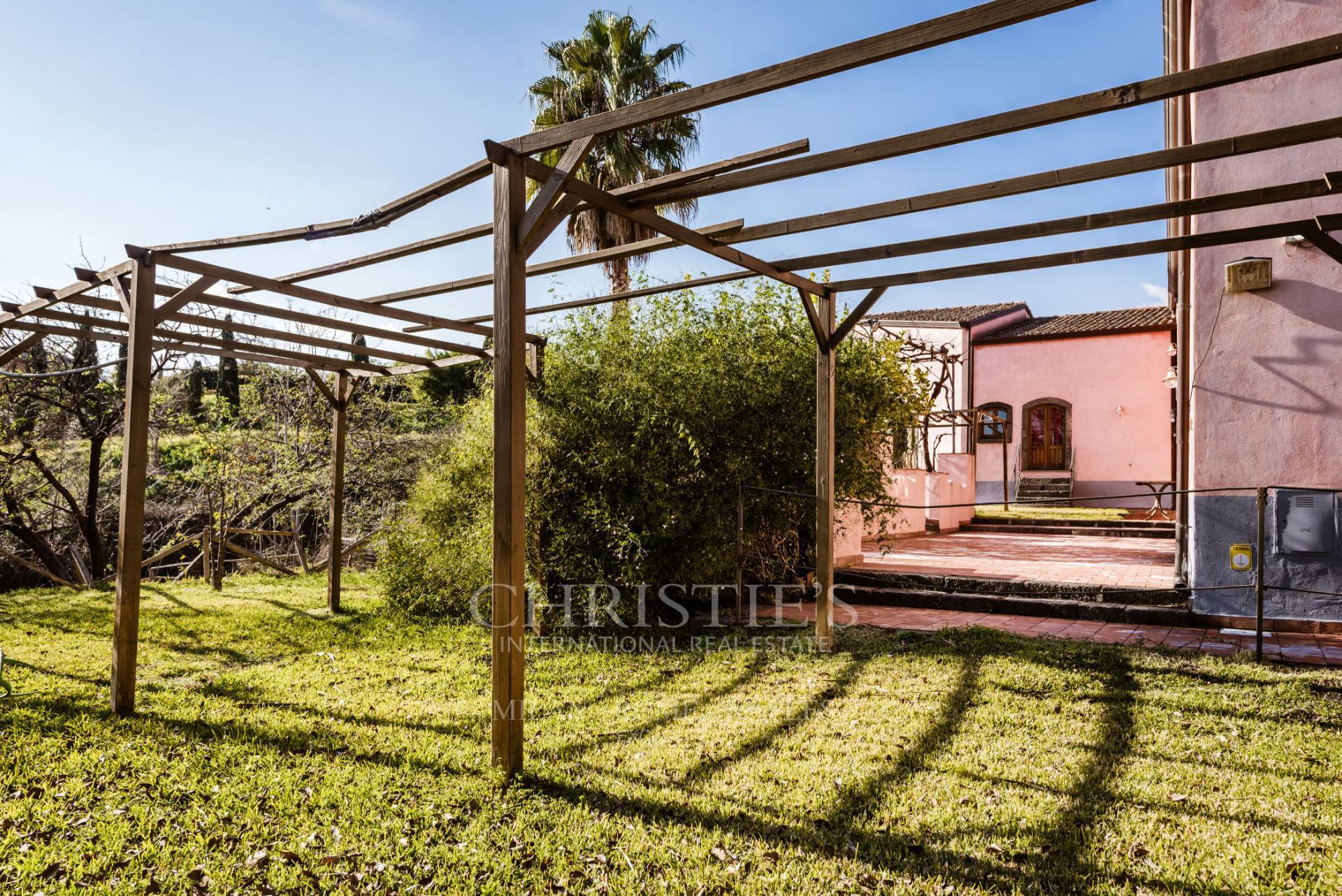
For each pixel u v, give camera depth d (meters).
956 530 13.95
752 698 4.61
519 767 3.33
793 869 2.58
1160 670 5.00
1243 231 3.91
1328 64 5.87
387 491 13.25
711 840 2.79
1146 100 2.68
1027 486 17.61
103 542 12.36
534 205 3.23
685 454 6.68
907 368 8.67
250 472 12.55
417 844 2.72
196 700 4.49
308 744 3.74
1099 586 6.99
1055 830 2.86
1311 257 5.96
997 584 7.45
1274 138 2.97
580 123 3.18
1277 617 6.12
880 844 2.77
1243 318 6.19
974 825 2.90
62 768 3.37
